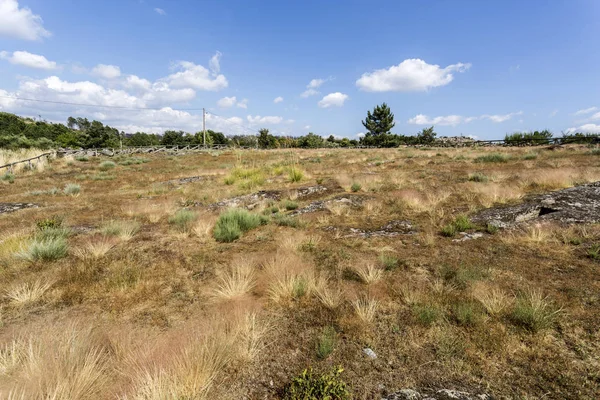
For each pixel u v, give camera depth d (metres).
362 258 4.84
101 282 4.26
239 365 2.59
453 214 6.98
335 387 2.18
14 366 2.43
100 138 49.47
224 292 3.80
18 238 5.87
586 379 2.24
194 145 49.31
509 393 2.18
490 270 4.06
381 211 7.88
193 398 2.16
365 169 16.33
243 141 56.69
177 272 4.61
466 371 2.42
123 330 3.11
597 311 3.04
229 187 13.19
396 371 2.47
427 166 15.76
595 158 14.34
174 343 2.80
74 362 2.44
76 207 9.84
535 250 4.69
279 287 3.87
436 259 4.62
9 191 13.12
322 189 11.30
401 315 3.25
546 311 3.00
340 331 3.05
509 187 8.64
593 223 5.45
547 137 29.06
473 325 2.97
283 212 8.53
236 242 6.05
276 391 2.32
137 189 13.74
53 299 3.84
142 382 2.23
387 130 50.53
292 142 56.97
